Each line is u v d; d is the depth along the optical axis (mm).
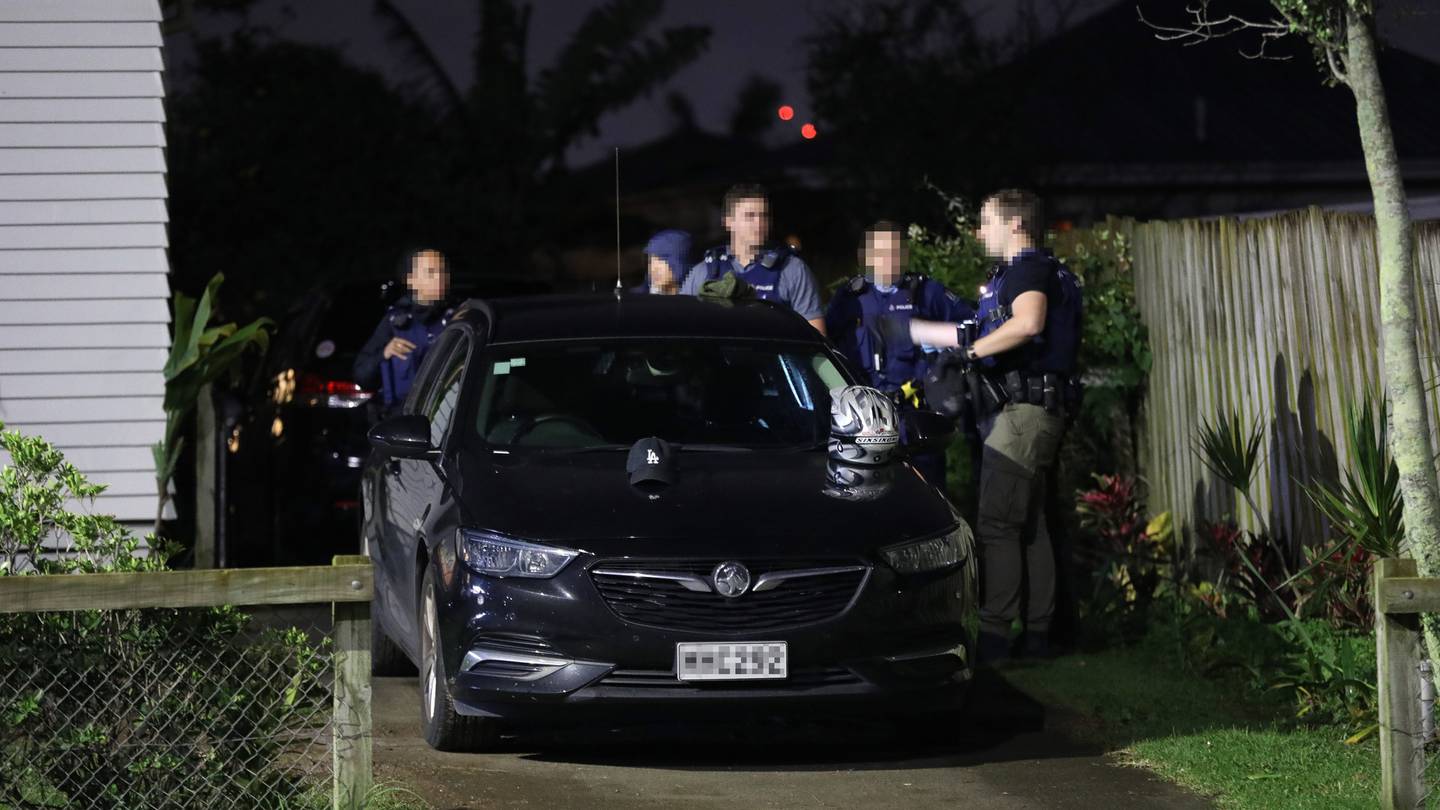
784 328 11000
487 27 32438
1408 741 7926
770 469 9625
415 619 9891
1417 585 7871
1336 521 10156
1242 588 12195
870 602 8812
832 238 32531
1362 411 10609
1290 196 34875
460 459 9750
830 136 32281
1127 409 14695
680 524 8852
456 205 31062
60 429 13188
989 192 31438
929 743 9734
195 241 29359
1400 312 8406
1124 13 38750
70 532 7945
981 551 11898
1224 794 8664
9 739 7562
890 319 12555
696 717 8727
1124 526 13461
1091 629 12500
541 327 10781
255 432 17844
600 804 8430
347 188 29984
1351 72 8406
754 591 8688
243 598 7387
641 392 10281
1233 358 12906
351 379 16266
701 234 35531
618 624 8586
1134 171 33625
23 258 13102
